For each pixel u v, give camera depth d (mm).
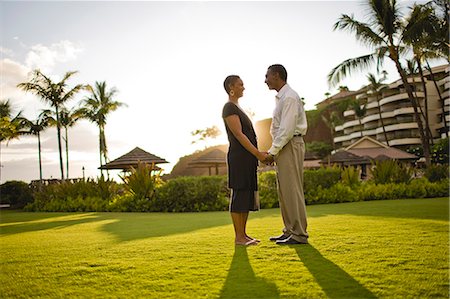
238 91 4086
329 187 12852
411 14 17297
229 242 3926
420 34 16703
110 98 33531
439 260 2861
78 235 5098
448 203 9383
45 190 17328
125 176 12938
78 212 12859
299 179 3832
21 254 3617
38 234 5438
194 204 11172
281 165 3822
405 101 52312
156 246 3779
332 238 3932
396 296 2092
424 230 4402
